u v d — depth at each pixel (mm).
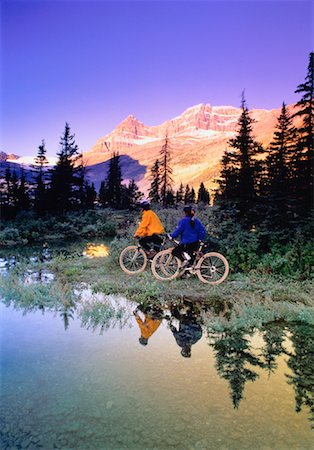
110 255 11141
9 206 28188
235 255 9430
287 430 3104
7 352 4715
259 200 12062
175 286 8359
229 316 6402
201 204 17969
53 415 3266
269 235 9734
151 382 3914
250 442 2939
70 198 34375
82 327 5781
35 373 4090
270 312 6355
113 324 5953
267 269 8992
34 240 20156
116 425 3135
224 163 13953
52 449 2822
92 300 7215
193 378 4039
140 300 7387
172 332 5617
